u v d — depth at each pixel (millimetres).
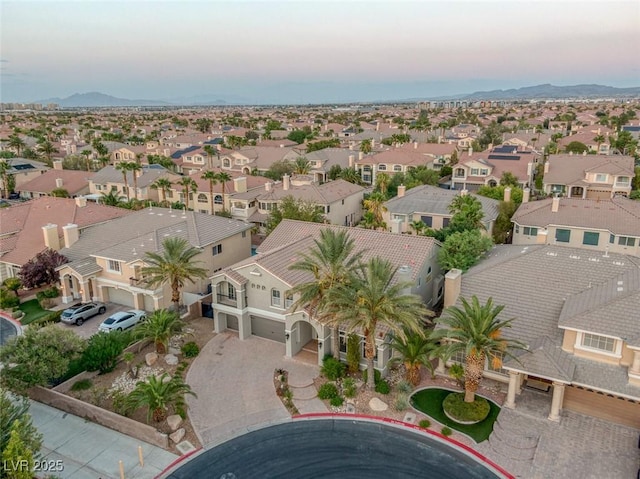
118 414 28453
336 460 25375
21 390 29297
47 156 120875
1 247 51344
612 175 72438
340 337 34469
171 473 24703
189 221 50344
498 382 31344
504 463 24859
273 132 160750
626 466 24109
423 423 27734
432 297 41594
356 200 74875
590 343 26953
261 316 37312
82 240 49844
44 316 42969
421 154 98062
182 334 38719
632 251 50094
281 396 30781
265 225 65938
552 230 52938
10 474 19984
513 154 90688
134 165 79938
